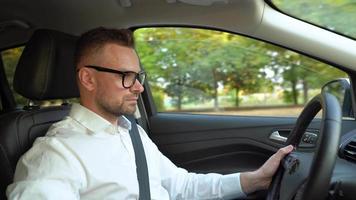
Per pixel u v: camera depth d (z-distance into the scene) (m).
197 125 2.69
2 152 1.50
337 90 2.35
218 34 2.58
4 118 1.59
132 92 1.51
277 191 1.47
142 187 1.61
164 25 2.62
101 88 1.50
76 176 1.37
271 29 2.40
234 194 1.70
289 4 2.31
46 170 1.33
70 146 1.40
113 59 1.48
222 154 2.64
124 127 1.64
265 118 2.62
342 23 2.29
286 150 1.51
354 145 1.83
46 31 1.78
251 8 2.35
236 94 2.71
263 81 2.63
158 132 2.71
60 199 1.28
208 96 2.76
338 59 2.31
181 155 2.68
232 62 2.66
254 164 2.60
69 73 1.86
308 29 2.35
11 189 1.29
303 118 1.49
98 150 1.45
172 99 2.80
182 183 1.80
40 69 1.76
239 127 2.62
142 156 1.65
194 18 2.52
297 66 2.49
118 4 2.45
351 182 1.51
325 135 1.10
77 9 2.48
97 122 1.50
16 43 2.67
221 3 2.35
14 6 2.43
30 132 1.61
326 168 1.07
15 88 1.81
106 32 1.52
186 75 2.79
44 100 1.83
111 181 1.43
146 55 2.72
